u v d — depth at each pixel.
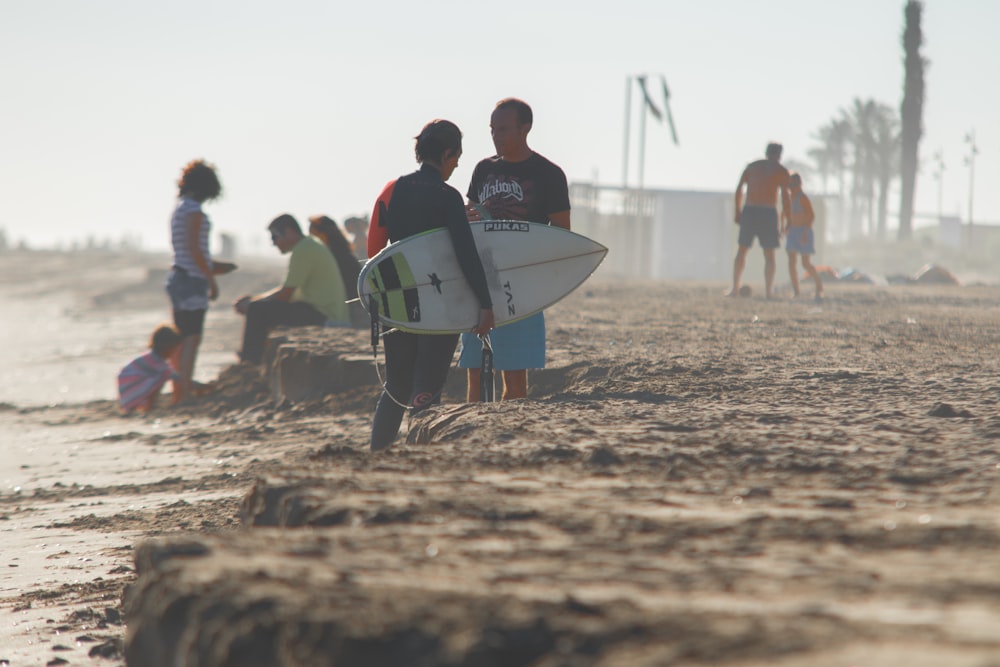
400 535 8.87
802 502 10.26
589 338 33.81
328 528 9.47
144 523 18.44
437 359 20.12
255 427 30.75
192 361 39.12
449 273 19.81
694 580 7.32
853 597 6.82
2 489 23.91
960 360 25.48
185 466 25.36
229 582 7.17
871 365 24.39
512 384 21.47
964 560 7.81
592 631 6.04
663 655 5.68
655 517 9.53
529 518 9.66
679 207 184.75
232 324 92.44
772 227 58.09
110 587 13.98
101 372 63.94
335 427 28.83
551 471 12.32
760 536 8.78
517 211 21.05
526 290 20.91
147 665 7.27
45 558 15.94
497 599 6.68
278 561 7.84
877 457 12.80
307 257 41.78
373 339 19.55
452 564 7.84
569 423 16.27
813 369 23.64
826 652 5.54
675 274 185.25
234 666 6.27
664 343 31.62
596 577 7.43
